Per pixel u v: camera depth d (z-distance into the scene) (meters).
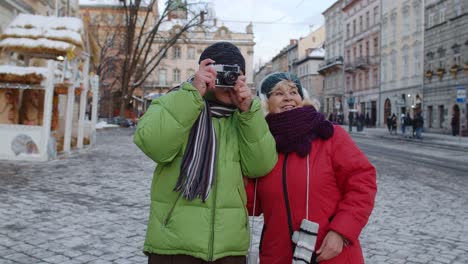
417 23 41.91
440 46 37.06
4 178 9.06
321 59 79.75
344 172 2.33
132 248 4.84
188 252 2.13
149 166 12.24
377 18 51.62
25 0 18.75
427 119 39.41
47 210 6.43
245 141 2.25
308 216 2.31
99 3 56.09
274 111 2.49
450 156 18.11
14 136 11.97
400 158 16.84
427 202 8.14
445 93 36.25
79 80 14.73
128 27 31.61
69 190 8.10
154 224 2.21
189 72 77.94
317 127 2.38
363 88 55.72
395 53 46.62
